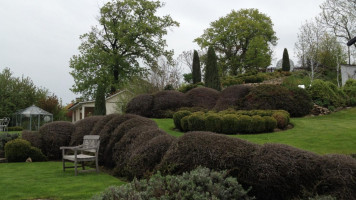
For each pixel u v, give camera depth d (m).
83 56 33.53
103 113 25.09
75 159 8.27
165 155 6.05
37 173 8.58
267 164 4.74
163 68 26.42
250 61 45.53
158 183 4.10
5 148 11.26
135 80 22.62
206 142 5.50
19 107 33.50
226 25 49.16
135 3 34.12
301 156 4.68
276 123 12.36
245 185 4.91
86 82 33.03
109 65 32.88
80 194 5.99
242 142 5.34
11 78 34.69
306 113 15.48
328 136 10.57
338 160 4.49
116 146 8.80
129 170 7.27
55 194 6.01
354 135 10.46
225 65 47.78
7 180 7.48
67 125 12.32
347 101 17.12
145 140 7.75
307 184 4.53
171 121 15.86
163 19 36.09
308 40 29.30
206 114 13.42
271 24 50.41
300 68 36.81
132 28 32.69
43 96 36.19
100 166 9.80
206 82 22.53
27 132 12.20
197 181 4.13
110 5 34.31
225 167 5.09
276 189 4.68
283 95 15.26
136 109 17.77
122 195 3.81
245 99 15.60
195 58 33.25
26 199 5.68
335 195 4.20
